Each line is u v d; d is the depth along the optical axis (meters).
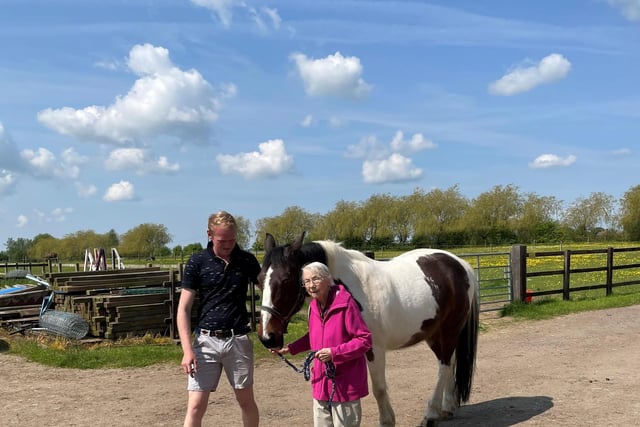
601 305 13.48
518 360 8.38
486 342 9.95
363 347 3.58
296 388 7.01
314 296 3.70
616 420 5.37
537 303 13.42
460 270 5.91
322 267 3.70
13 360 8.71
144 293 10.87
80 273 11.55
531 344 9.60
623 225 55.31
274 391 6.88
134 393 6.85
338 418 3.67
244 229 59.22
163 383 7.34
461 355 5.89
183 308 3.84
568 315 12.48
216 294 3.91
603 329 10.80
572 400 6.11
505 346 9.52
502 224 59.62
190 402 3.88
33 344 9.45
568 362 8.11
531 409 5.84
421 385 7.07
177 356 8.80
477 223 59.91
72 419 5.84
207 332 3.89
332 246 4.75
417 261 5.71
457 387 5.83
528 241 59.84
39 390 7.02
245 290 4.05
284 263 4.16
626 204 54.78
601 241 57.25
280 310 4.06
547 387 6.73
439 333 5.69
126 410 6.13
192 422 3.85
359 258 5.05
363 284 4.83
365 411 5.97
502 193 60.19
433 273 5.61
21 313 11.31
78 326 9.64
